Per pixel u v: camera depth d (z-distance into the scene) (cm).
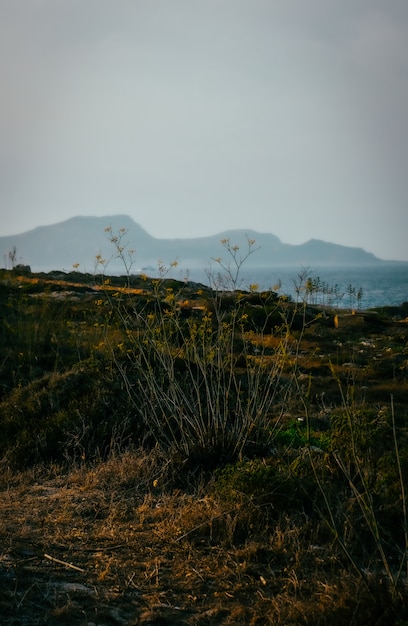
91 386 953
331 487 641
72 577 523
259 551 568
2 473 803
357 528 586
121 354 1020
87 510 663
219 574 537
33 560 546
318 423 933
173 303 884
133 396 922
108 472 764
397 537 587
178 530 609
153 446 850
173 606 489
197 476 749
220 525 609
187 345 867
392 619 451
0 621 455
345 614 459
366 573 515
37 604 481
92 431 870
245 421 779
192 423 796
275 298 1797
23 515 650
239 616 474
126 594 502
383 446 739
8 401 970
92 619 465
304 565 549
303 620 458
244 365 1198
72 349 1250
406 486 632
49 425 889
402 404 1091
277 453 774
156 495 715
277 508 632
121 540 595
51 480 780
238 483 655
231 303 1697
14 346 1245
